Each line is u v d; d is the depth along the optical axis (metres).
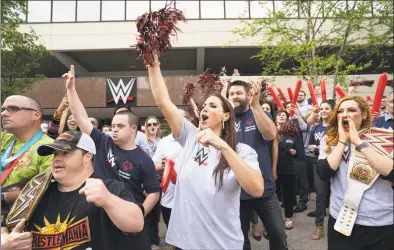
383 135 2.52
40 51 13.26
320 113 5.46
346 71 10.91
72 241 1.75
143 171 3.06
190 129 2.41
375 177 2.39
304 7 11.74
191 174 2.18
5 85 12.51
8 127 2.71
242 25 17.59
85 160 1.90
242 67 22.47
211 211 2.07
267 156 3.43
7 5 11.55
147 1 18.36
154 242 4.29
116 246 1.77
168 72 22.34
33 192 1.83
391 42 13.91
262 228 5.29
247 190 1.95
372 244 2.39
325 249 4.33
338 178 2.59
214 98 2.27
